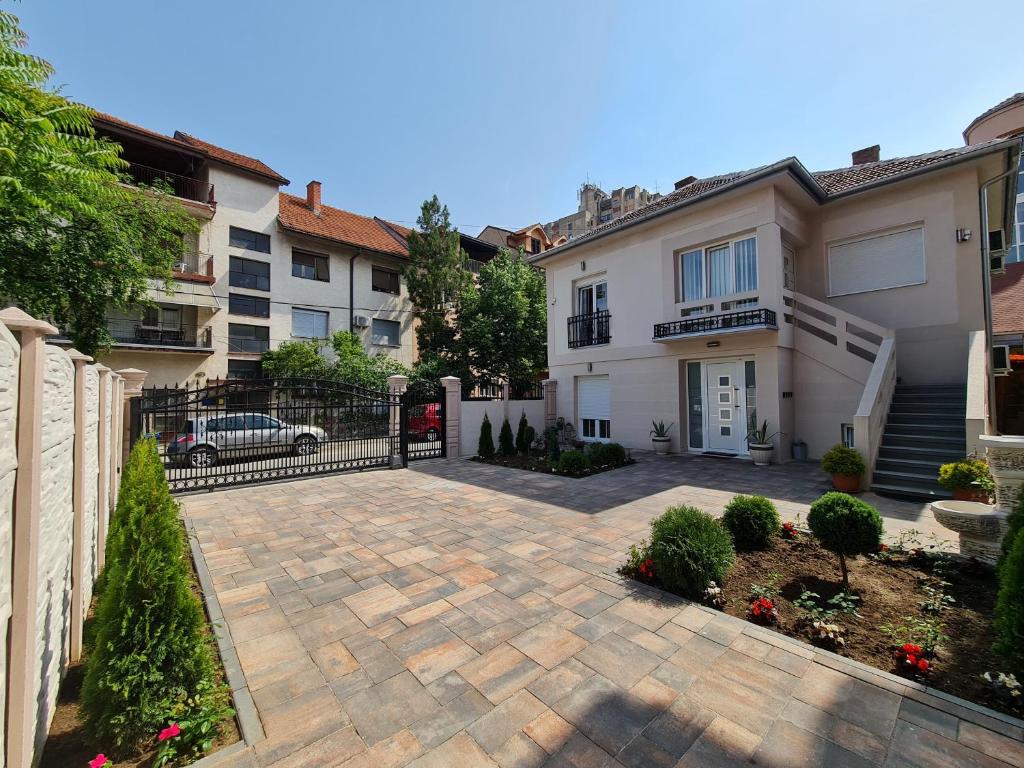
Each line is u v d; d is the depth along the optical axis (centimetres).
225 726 228
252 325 1825
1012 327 1243
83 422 300
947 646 274
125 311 1097
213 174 1752
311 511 641
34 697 189
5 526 166
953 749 201
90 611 350
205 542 511
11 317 176
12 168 555
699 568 354
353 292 2122
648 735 214
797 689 244
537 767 197
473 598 364
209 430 1017
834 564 401
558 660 277
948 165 838
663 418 1128
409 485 812
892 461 690
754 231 983
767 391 945
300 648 296
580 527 548
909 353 911
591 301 1348
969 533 380
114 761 208
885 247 951
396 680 261
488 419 1141
